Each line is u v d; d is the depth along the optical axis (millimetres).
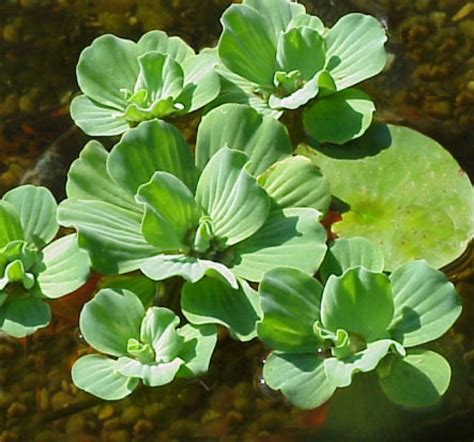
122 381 1275
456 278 1330
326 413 1291
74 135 1391
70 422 1300
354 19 1379
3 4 1455
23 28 1446
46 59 1434
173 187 1298
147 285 1314
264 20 1371
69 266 1305
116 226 1306
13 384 1313
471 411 1289
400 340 1281
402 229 1317
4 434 1298
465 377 1301
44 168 1378
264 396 1300
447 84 1407
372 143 1353
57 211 1304
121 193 1323
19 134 1396
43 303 1300
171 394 1304
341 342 1264
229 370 1308
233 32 1364
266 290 1276
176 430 1295
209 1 1451
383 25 1436
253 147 1335
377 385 1295
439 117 1390
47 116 1405
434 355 1281
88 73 1372
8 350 1321
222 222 1306
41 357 1319
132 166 1320
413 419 1286
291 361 1275
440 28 1433
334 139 1352
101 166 1331
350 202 1332
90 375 1278
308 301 1282
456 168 1335
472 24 1433
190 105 1356
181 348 1274
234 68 1366
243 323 1279
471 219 1317
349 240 1306
